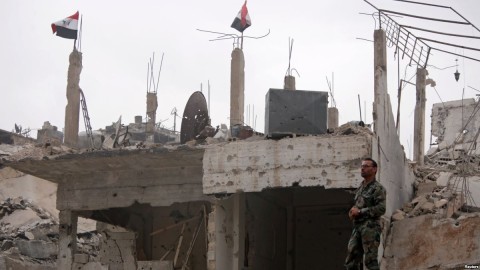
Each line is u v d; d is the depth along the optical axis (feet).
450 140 117.08
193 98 77.97
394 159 69.87
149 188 76.02
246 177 66.08
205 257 79.87
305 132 65.98
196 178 73.97
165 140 132.36
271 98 66.33
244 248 71.15
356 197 41.57
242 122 79.36
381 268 62.39
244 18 84.38
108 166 76.02
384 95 66.64
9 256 100.73
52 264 105.70
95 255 109.29
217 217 69.62
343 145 63.16
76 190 79.51
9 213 115.03
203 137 74.64
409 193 75.56
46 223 112.16
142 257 84.17
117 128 88.89
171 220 84.58
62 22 85.61
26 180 123.34
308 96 66.69
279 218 84.38
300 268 85.97
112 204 77.41
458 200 67.10
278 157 65.21
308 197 85.71
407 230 64.08
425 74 88.94
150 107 104.22
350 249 41.27
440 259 60.29
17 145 136.46
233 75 80.33
